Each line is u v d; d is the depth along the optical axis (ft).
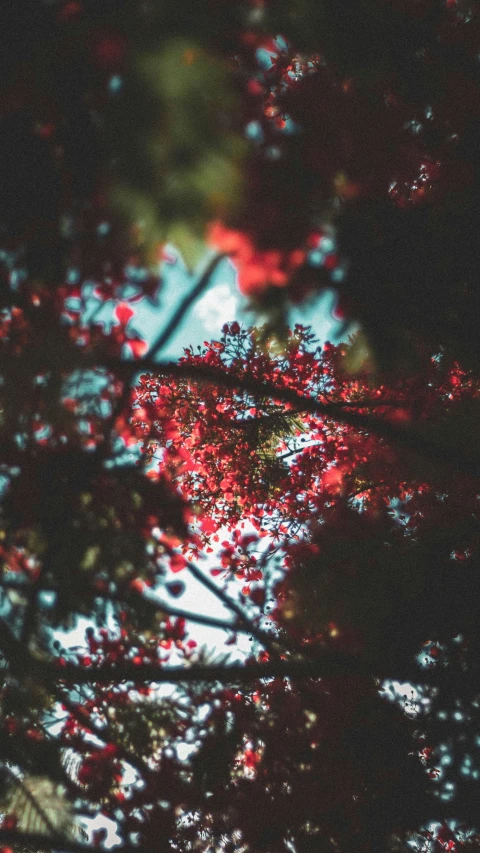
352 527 15.65
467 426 15.20
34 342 9.66
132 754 15.28
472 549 15.48
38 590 11.37
